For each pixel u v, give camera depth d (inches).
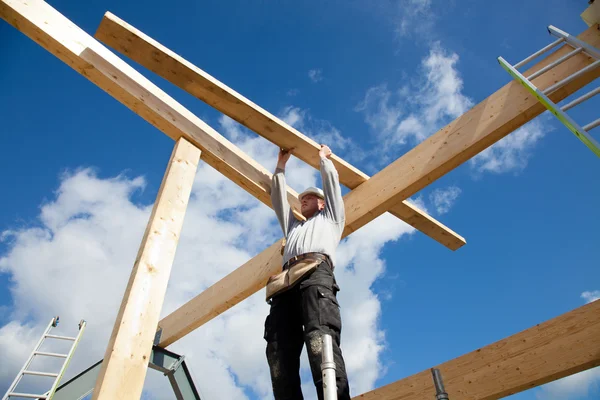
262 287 135.6
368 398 149.6
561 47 101.0
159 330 165.9
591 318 117.0
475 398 126.0
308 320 67.0
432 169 106.1
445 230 128.6
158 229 87.3
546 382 118.4
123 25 90.4
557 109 86.2
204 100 105.0
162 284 81.1
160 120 105.0
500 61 106.3
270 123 105.2
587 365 112.0
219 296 146.4
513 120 96.7
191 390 171.3
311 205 94.0
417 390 139.4
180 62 95.4
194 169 103.9
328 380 52.4
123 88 100.1
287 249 81.0
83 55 96.3
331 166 90.7
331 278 73.4
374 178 119.7
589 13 96.8
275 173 102.4
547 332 122.9
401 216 125.8
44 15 94.4
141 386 67.5
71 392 160.7
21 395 152.0
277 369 68.1
